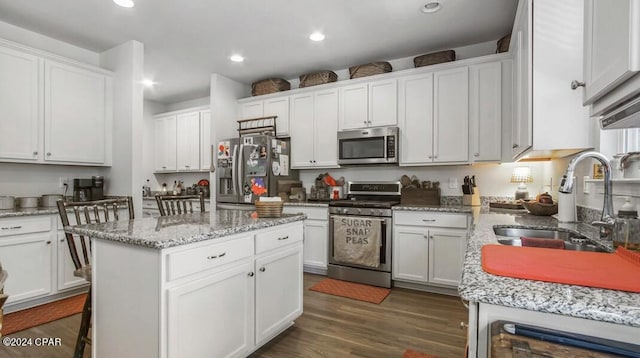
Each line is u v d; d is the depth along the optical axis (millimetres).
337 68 4234
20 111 2959
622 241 1227
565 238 1795
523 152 2176
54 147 3170
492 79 3174
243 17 2920
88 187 3445
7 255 2625
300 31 3189
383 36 3297
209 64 4074
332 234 3609
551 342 721
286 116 4312
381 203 3422
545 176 3174
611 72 888
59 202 1843
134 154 3414
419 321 2547
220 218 2229
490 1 2645
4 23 3016
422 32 3213
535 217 2396
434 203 3506
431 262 3146
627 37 786
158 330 1443
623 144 1720
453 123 3344
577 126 1820
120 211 3375
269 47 3564
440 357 2033
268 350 2115
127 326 1578
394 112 3621
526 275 917
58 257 2914
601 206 1813
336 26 3086
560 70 1834
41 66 3092
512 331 756
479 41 3428
